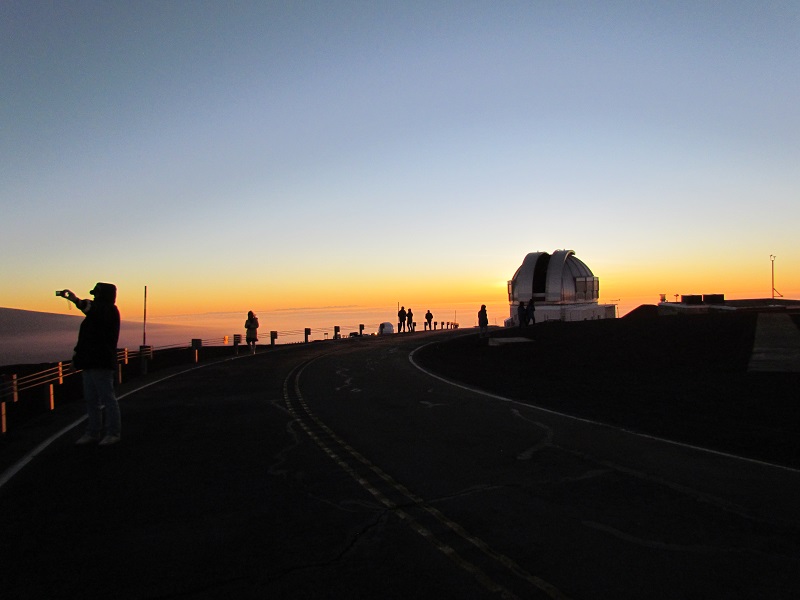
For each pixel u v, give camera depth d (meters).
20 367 21.94
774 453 8.21
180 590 4.09
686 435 9.39
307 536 5.05
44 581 4.25
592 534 5.04
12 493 6.39
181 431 9.77
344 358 24.44
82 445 8.72
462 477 6.87
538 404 12.61
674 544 4.81
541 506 5.79
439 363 21.94
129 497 6.21
